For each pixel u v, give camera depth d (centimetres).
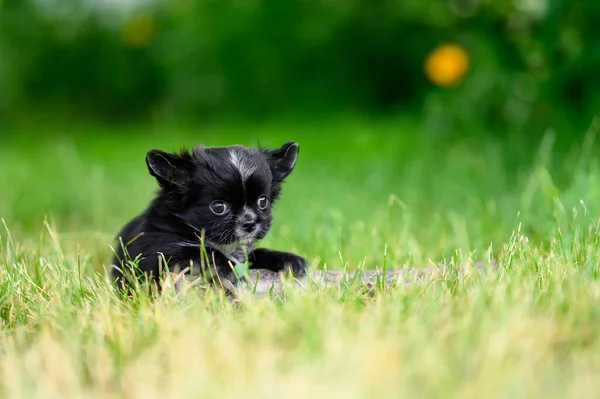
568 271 852
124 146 2720
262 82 3158
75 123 3275
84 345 725
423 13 2617
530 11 1731
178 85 3266
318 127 2814
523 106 1870
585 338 702
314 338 677
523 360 639
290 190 1842
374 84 3056
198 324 726
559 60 1672
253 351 665
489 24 1845
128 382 643
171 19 3350
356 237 1229
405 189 1719
